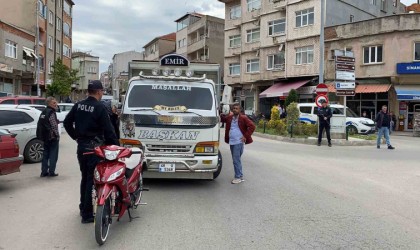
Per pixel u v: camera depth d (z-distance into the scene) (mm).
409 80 29766
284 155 14281
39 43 42625
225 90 11258
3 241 5109
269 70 39438
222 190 8352
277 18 38844
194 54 59625
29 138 11578
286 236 5406
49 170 9500
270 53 39625
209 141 8266
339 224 6004
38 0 42062
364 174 10586
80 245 5000
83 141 5891
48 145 9469
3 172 8031
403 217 6445
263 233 5523
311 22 35094
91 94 5980
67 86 42750
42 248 4883
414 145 19578
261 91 42219
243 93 44594
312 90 34625
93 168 5805
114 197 5262
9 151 8211
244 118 9156
